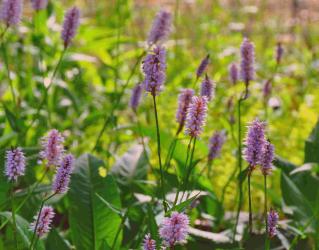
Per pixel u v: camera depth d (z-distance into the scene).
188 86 7.56
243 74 4.12
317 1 13.23
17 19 4.68
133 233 4.29
